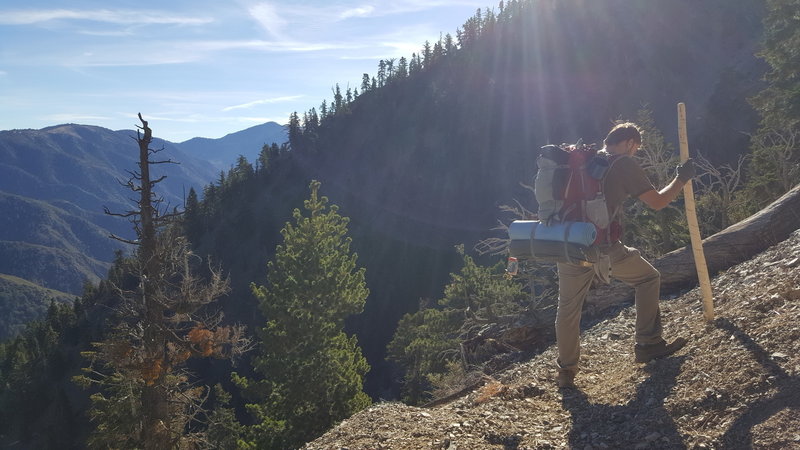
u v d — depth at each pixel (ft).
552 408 14.97
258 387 79.10
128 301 53.21
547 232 14.21
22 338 423.23
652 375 14.55
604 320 23.18
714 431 11.15
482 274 111.34
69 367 341.41
